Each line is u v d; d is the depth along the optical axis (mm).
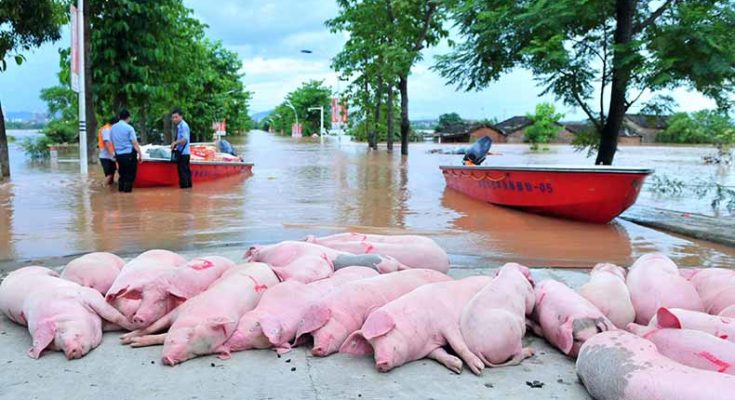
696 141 40969
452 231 7438
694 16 9602
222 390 2910
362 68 28625
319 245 4887
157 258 4441
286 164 19016
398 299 3451
